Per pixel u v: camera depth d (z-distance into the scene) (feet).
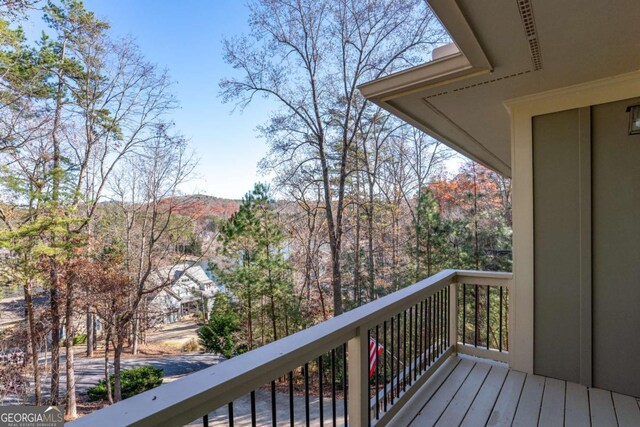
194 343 48.21
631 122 6.63
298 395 22.53
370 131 41.83
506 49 5.86
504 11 4.81
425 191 42.57
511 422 6.37
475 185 45.52
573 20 5.02
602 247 7.43
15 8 27.99
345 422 5.36
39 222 28.32
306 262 41.63
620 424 6.29
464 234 40.93
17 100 28.81
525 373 8.36
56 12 30.78
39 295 30.12
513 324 8.59
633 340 7.13
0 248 26.89
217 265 39.52
